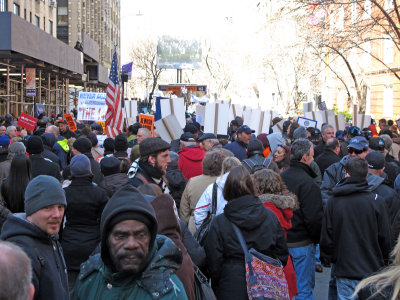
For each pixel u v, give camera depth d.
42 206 3.42
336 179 7.07
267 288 4.02
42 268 3.32
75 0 56.75
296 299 6.01
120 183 6.43
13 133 11.86
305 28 29.22
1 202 4.95
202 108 15.80
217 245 4.32
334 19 21.47
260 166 6.80
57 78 36.06
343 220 5.14
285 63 36.34
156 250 2.85
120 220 2.68
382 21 22.16
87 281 2.89
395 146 11.09
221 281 4.32
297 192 5.89
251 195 4.39
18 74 30.77
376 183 6.12
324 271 8.52
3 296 1.87
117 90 12.72
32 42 22.83
